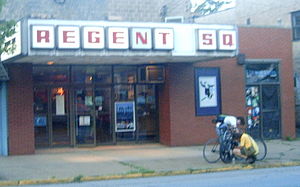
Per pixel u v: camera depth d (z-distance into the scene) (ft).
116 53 48.49
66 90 58.90
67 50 46.70
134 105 62.13
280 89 67.92
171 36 50.24
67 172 43.11
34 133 57.16
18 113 54.19
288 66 68.44
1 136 54.08
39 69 57.26
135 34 48.93
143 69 61.57
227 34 52.70
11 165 47.11
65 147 58.85
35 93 57.57
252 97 66.39
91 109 59.93
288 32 68.44
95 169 44.62
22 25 45.78
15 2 59.41
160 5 73.10
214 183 38.09
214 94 63.00
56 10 62.34
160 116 62.69
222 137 48.21
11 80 54.03
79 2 63.93
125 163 48.08
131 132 62.03
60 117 58.65
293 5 85.46
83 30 47.11
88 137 59.82
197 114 61.93
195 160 49.96
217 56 53.31
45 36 45.85
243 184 37.35
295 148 59.31
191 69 61.77
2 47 46.50
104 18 64.85
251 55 65.72
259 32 66.44
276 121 67.77
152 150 57.62
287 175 41.91
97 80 60.13
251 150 46.98
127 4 66.33
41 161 49.57
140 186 37.24
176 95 60.80
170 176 42.55
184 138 61.11
